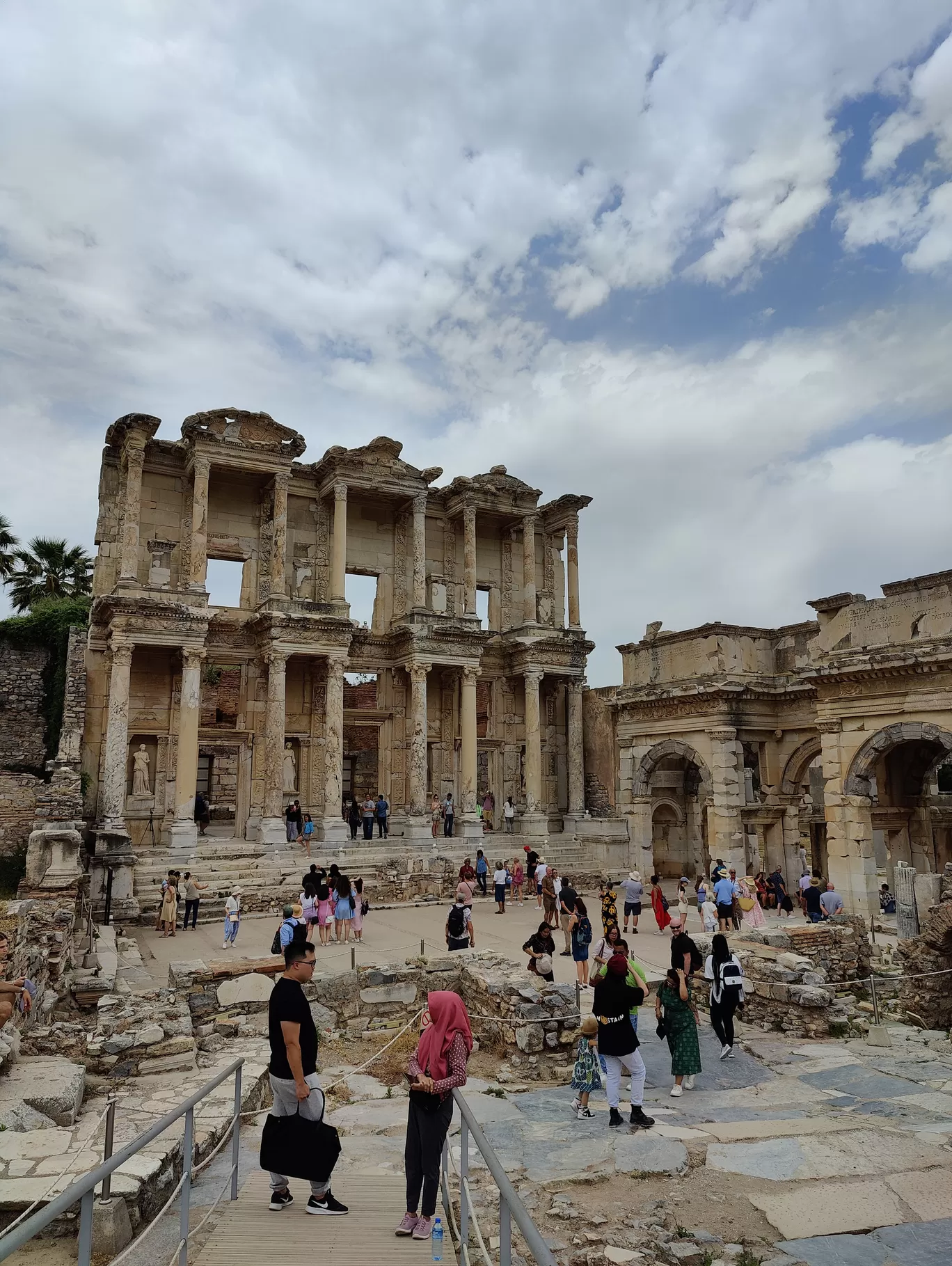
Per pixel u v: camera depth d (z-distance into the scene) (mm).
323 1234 7785
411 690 45562
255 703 43531
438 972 18453
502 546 53656
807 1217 8289
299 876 36062
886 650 30531
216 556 44344
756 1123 11258
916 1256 7512
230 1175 9680
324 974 17828
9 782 37844
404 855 40625
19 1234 4488
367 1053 16609
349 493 47062
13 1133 9398
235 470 42938
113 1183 8172
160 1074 13180
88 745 39781
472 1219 7438
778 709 39125
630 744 42500
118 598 37562
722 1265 7453
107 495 42125
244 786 43031
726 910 27359
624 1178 9406
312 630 42156
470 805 45406
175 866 35625
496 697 51469
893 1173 9281
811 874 32781
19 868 36906
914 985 21719
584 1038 12273
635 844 41594
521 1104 12906
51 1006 17234
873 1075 14250
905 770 35688
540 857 44250
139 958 23844
